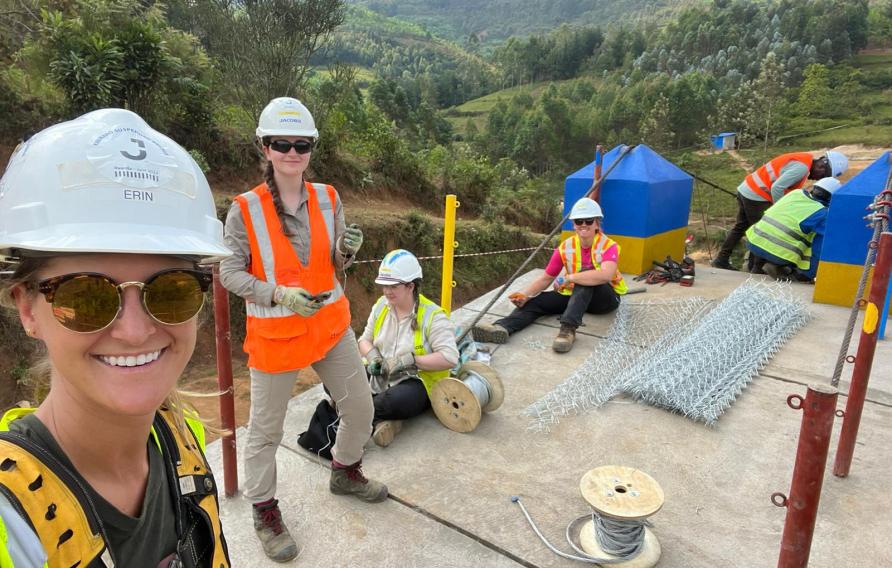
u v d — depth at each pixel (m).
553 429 3.40
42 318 0.79
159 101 8.88
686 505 2.72
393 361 3.28
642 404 3.69
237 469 3.03
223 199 8.81
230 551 2.45
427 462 3.08
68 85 7.57
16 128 7.48
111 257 0.78
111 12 8.06
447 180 15.50
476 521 2.63
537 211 17.80
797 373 4.11
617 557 2.32
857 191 5.27
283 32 10.45
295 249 2.26
